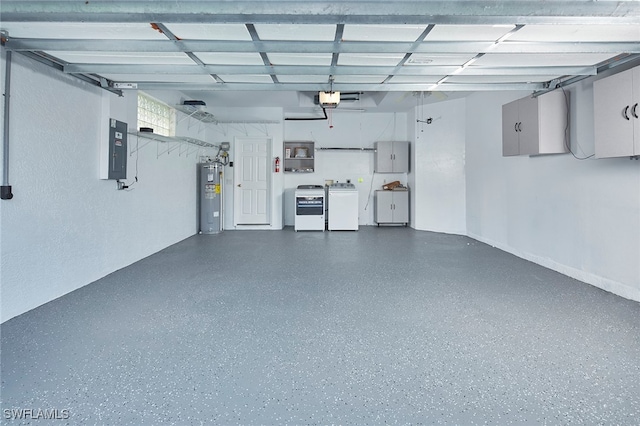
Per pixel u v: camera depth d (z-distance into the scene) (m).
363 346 2.52
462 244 6.44
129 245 4.97
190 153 7.32
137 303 3.39
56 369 2.20
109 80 4.09
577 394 1.95
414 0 2.18
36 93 3.26
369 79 4.24
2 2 2.12
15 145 3.03
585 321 2.94
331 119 8.98
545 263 4.82
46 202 3.40
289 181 9.09
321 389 2.01
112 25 2.60
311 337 2.66
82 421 1.73
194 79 4.14
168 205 6.29
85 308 3.25
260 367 2.24
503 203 5.91
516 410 1.82
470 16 2.43
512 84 4.36
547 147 4.28
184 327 2.84
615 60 3.46
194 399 1.92
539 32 2.78
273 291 3.76
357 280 4.17
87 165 4.02
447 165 7.62
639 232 3.41
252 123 8.25
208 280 4.18
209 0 2.15
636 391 1.97
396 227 8.63
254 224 8.44
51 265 3.47
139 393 1.96
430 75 3.90
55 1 2.12
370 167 9.05
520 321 2.95
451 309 3.23
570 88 4.27
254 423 1.73
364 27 2.70
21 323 2.90
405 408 1.84
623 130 3.20
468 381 2.08
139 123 5.39
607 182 3.78
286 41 3.00
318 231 8.12
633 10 2.19
